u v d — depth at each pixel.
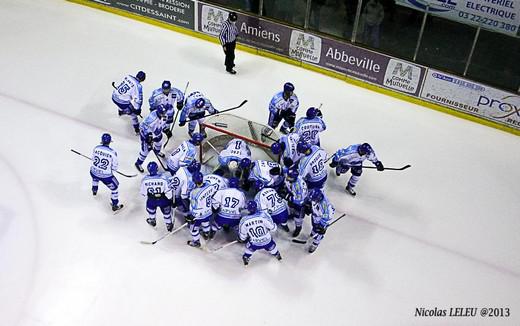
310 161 8.98
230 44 12.14
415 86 12.33
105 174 8.89
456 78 11.84
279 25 12.83
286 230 9.36
